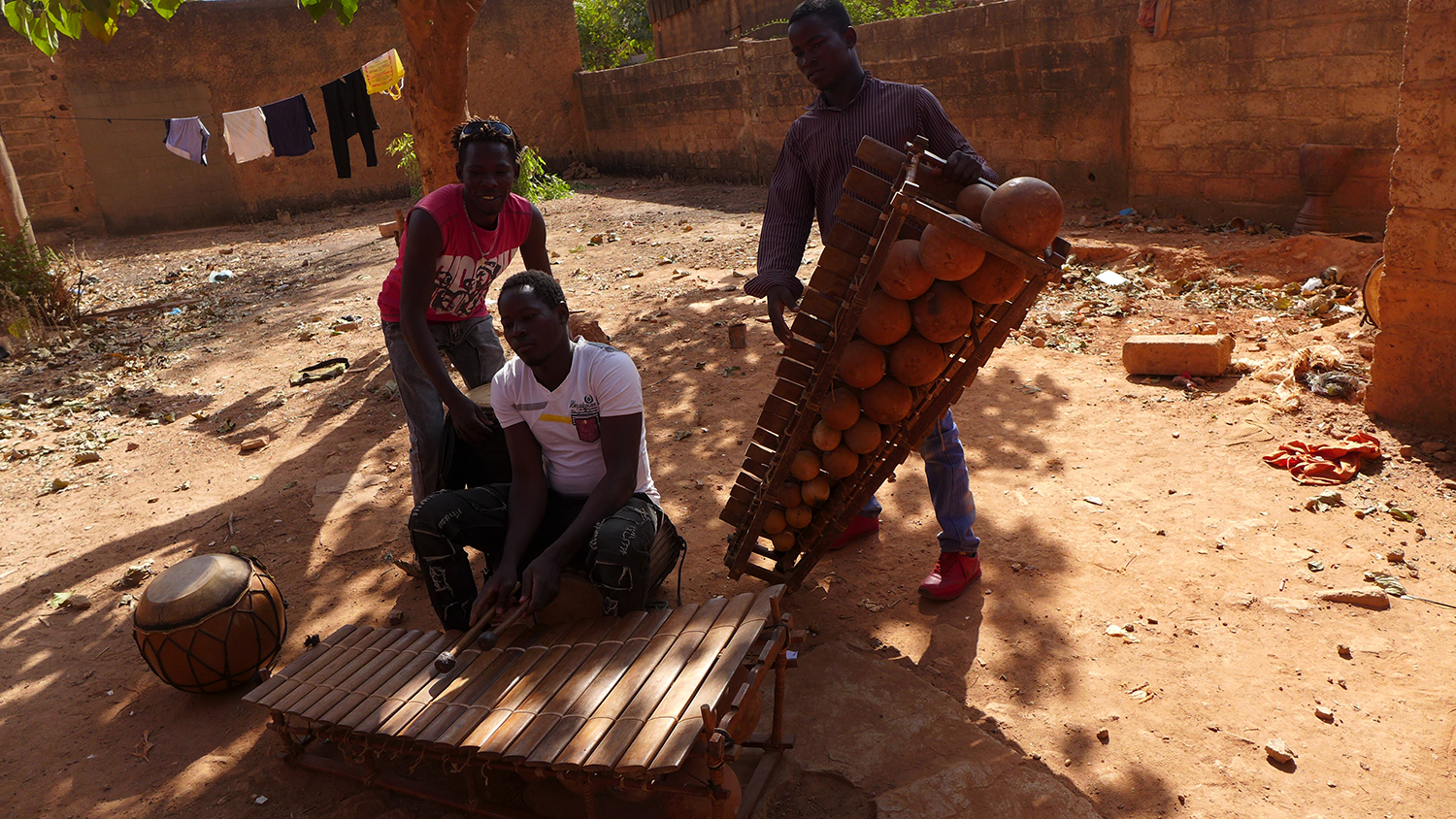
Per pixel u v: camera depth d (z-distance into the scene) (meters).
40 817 2.62
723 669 2.21
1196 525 3.67
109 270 12.77
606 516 2.72
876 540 3.74
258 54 16.23
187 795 2.66
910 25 10.67
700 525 3.98
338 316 8.46
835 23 2.85
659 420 5.13
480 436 3.09
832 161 2.96
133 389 6.82
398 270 3.44
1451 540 3.44
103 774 2.78
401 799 2.58
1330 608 3.11
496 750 2.12
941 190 2.64
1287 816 2.33
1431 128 3.93
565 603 2.68
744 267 8.62
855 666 2.94
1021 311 2.51
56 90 15.23
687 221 11.61
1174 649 2.97
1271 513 3.71
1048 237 2.28
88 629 3.60
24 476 5.25
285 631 3.25
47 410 6.50
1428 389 4.19
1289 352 5.24
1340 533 3.54
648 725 2.10
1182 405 4.76
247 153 11.70
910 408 2.76
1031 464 4.29
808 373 2.73
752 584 3.51
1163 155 8.53
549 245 11.16
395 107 17.41
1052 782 2.43
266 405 6.16
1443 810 2.31
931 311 2.47
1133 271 7.16
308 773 2.70
